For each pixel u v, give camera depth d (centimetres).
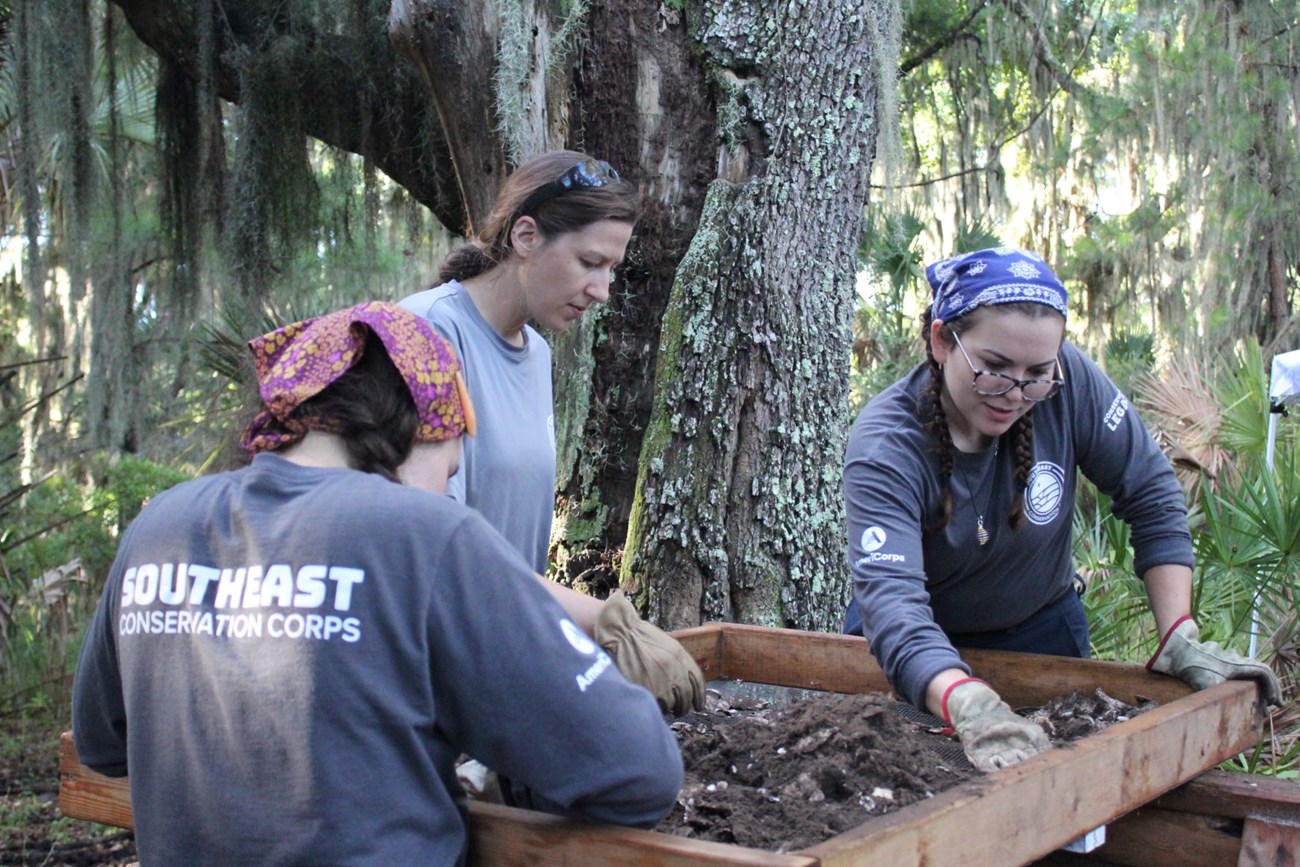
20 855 450
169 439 880
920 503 216
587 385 368
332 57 547
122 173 695
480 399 216
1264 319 1047
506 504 220
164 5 563
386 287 852
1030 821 154
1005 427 207
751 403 347
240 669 128
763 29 354
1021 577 236
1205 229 972
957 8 803
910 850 134
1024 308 194
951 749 200
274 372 139
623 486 374
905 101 857
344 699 124
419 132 547
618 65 362
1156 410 604
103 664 147
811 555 350
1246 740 212
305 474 134
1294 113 1022
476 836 139
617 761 127
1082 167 997
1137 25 970
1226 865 195
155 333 794
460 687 127
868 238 784
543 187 212
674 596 343
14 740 596
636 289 369
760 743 192
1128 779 176
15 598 635
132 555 141
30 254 619
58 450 799
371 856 123
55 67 573
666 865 126
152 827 135
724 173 355
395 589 125
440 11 349
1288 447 507
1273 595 404
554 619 129
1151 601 233
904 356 855
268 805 126
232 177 551
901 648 192
